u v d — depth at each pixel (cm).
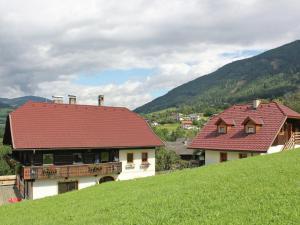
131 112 4631
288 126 4106
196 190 1789
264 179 1789
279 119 3831
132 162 4175
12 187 4325
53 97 4531
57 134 3812
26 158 3838
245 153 3744
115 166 3912
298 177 1744
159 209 1530
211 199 1563
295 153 2662
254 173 1981
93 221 1533
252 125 3853
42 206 2161
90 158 3922
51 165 3647
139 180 2569
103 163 3841
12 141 3559
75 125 4034
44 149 3578
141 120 4556
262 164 2264
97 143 3906
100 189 2412
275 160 2377
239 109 4294
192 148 4106
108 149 4031
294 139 3953
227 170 2250
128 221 1423
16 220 1891
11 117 3806
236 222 1206
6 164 4912
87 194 2294
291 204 1332
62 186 3662
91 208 1819
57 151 3725
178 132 12162
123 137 4156
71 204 2052
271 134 3712
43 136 3719
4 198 3816
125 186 2364
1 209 2311
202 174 2288
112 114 4444
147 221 1379
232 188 1708
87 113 4284
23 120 3812
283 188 1567
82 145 3797
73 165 3650
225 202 1480
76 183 3738
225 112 4359
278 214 1240
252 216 1250
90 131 4038
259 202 1412
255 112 4106
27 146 3528
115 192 2181
